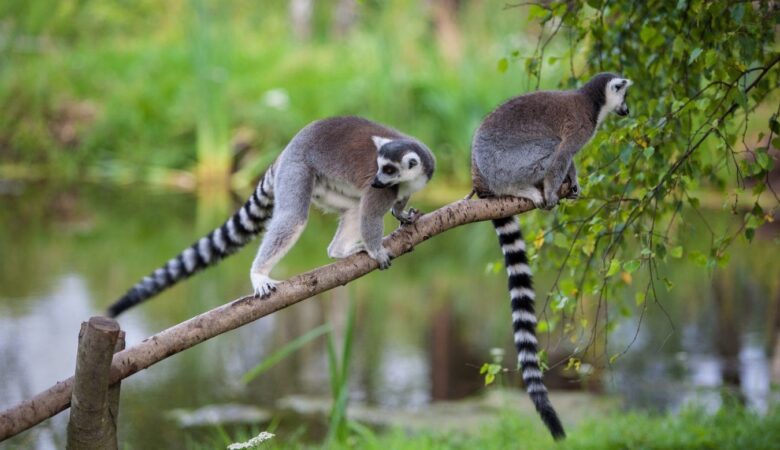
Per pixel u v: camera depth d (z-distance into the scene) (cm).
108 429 664
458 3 3359
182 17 3622
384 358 1355
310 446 1020
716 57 707
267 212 835
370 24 3534
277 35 3694
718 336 1402
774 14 750
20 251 1933
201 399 1205
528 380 771
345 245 792
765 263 1800
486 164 813
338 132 780
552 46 2359
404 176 729
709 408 1124
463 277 1855
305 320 1566
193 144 2953
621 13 902
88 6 3662
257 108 2884
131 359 665
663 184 805
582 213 878
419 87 2833
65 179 2842
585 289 859
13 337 1387
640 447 924
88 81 3164
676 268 1781
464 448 983
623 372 1270
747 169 743
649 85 907
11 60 3219
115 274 1753
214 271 1870
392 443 991
